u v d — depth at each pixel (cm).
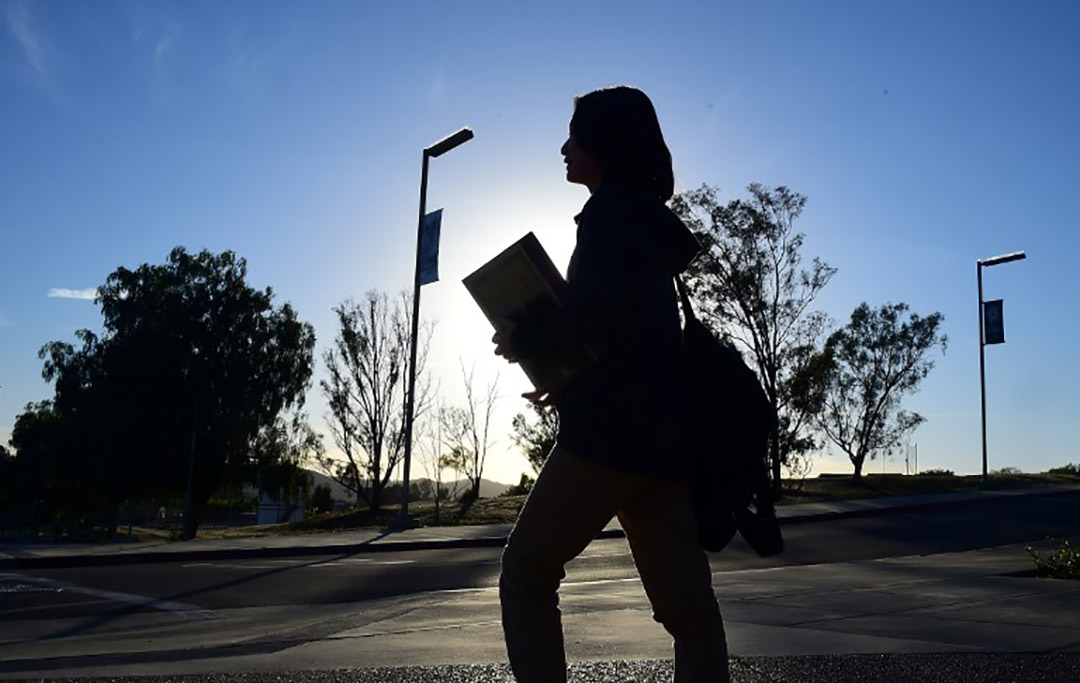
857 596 867
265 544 2011
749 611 775
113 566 1655
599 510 276
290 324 5294
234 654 652
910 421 4478
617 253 267
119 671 541
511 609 286
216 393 5041
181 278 5178
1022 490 3800
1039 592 870
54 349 5153
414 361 2519
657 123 300
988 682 474
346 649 614
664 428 272
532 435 3666
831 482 4344
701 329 295
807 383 3681
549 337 264
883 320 4475
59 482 5316
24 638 872
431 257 2456
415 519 2736
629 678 480
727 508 287
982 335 3697
